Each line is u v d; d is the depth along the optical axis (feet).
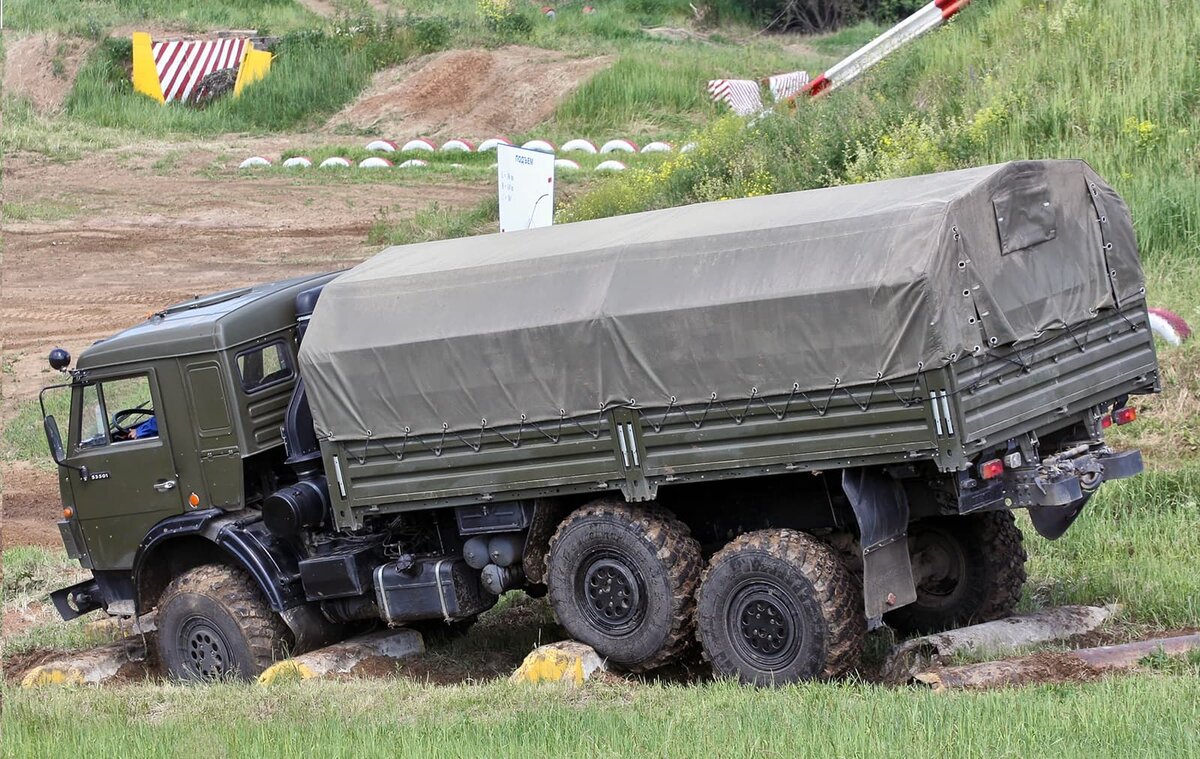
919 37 315.58
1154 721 85.92
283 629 137.08
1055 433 121.90
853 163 250.78
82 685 138.92
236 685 127.03
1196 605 120.67
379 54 522.47
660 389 112.98
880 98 274.77
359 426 126.31
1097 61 260.83
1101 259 119.55
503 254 126.52
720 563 114.42
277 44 536.83
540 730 100.32
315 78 506.89
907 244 103.91
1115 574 132.57
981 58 279.90
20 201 404.36
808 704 100.07
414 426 124.16
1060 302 114.11
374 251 340.80
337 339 126.62
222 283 329.72
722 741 91.81
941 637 113.91
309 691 120.47
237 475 135.44
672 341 111.96
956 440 102.73
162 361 136.77
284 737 103.40
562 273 119.03
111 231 377.71
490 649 142.61
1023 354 109.81
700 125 435.53
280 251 350.02
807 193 121.49
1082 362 116.26
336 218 370.94
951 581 129.80
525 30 558.97
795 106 306.35
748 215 117.39
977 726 87.61
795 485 120.78
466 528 126.52
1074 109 242.78
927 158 234.17
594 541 119.85
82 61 524.11
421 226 347.36
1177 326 183.21
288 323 140.97
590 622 121.80
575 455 118.11
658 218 125.90
